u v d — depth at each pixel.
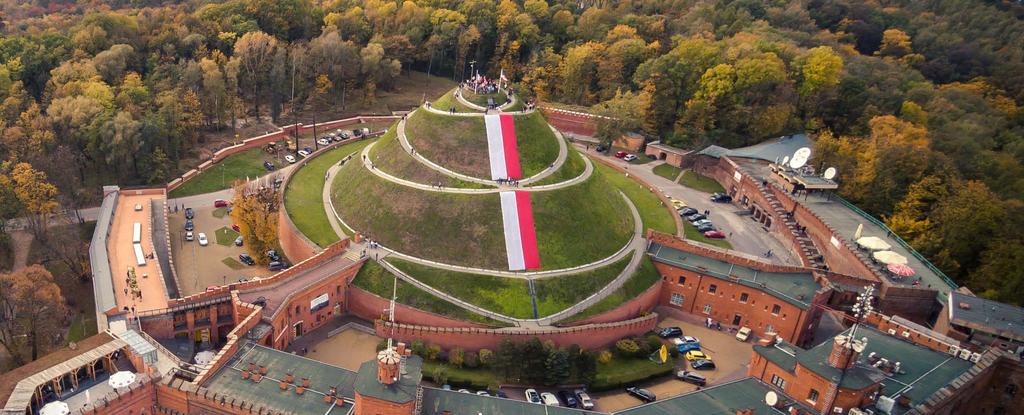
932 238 114.12
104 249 96.00
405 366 65.88
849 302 99.56
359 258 97.25
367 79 185.62
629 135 170.62
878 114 159.25
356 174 116.50
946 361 77.81
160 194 122.62
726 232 128.12
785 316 94.25
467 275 95.31
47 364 66.88
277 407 66.06
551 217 104.44
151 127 128.38
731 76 164.62
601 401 82.62
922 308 98.44
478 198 103.69
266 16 189.25
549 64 193.50
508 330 87.19
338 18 197.62
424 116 119.25
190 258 107.50
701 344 95.88
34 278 80.25
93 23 158.88
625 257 105.94
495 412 66.69
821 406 67.50
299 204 113.81
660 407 68.44
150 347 71.12
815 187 126.62
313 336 89.31
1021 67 188.75
